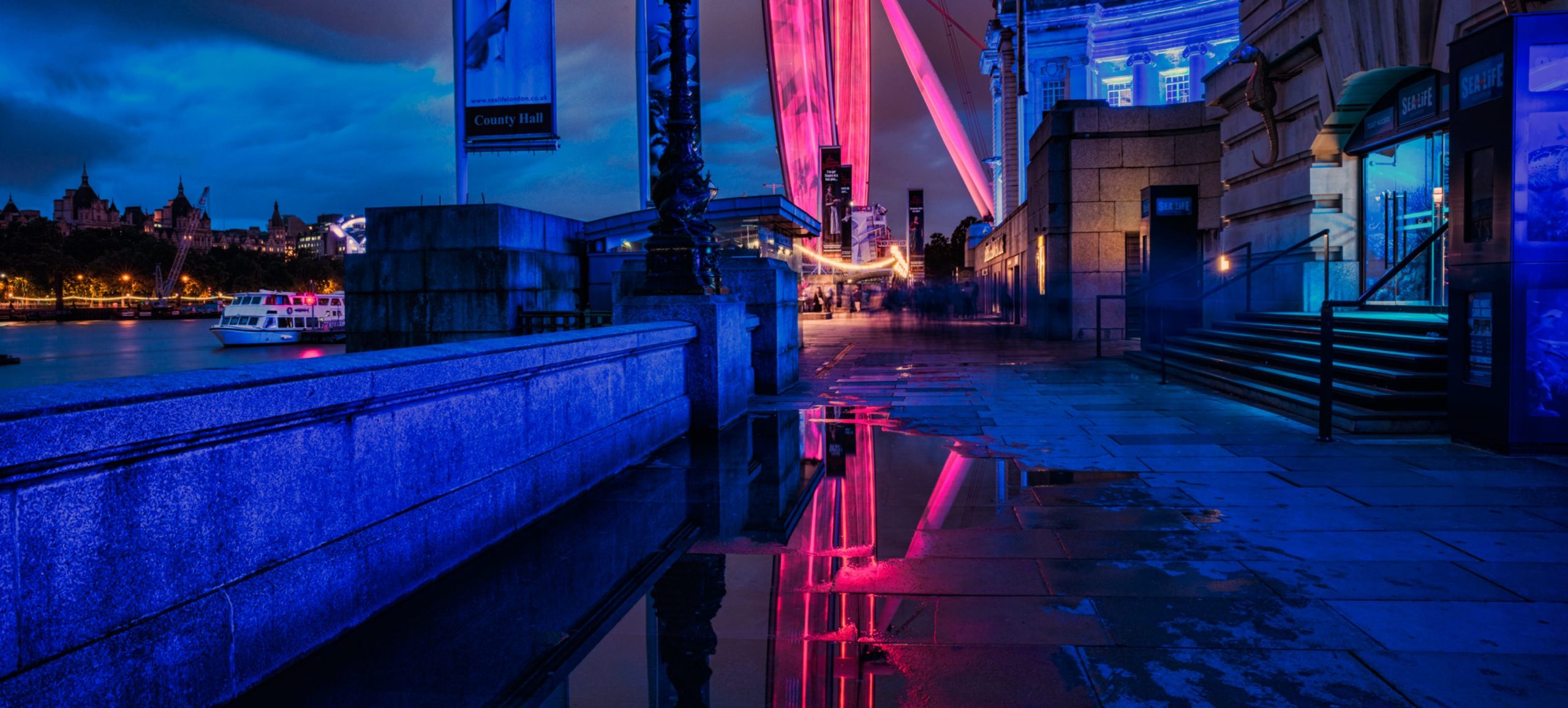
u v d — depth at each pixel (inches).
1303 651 122.5
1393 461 257.3
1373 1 433.7
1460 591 146.6
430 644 125.3
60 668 87.2
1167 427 330.3
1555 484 224.1
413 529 148.1
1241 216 630.5
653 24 988.6
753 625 133.4
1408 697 108.0
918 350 796.0
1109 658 120.5
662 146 999.0
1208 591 148.3
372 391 134.8
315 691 109.3
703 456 277.1
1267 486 229.3
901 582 154.4
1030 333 1033.5
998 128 2581.2
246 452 112.8
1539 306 253.4
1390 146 465.1
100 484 92.7
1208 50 1791.3
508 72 849.5
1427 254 449.7
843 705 105.7
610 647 124.3
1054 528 190.9
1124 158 864.3
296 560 120.9
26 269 6668.3
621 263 757.9
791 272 503.8
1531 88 247.1
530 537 183.6
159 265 7347.4
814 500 218.5
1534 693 108.7
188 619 101.5
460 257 659.4
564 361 209.9
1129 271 875.4
